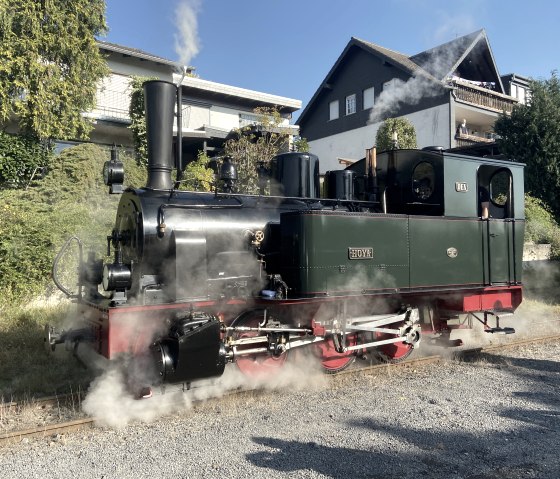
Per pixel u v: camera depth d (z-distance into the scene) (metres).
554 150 14.92
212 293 4.99
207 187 12.33
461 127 20.11
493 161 6.91
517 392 5.22
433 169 6.48
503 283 6.89
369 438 4.00
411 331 6.15
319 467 3.50
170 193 5.13
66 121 12.58
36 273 8.48
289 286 5.34
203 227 5.11
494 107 20.66
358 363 6.51
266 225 5.57
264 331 5.15
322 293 5.18
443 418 4.44
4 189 11.62
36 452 3.74
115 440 3.95
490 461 3.61
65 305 8.39
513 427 4.25
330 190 6.58
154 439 3.96
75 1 12.50
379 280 5.62
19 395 5.05
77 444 3.88
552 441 3.96
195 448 3.80
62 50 12.31
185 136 15.44
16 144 12.07
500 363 6.46
